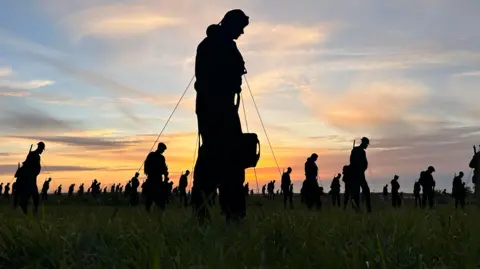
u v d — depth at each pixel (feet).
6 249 11.49
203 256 9.73
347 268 9.61
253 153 17.29
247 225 12.80
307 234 12.43
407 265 10.10
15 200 39.96
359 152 43.50
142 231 12.64
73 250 10.83
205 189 17.26
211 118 17.29
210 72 17.26
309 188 55.36
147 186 41.47
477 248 10.37
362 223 15.60
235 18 17.54
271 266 10.11
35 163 40.16
